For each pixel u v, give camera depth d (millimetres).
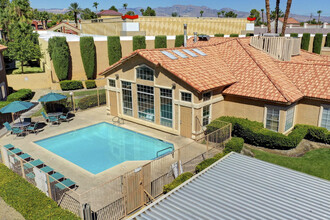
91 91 35500
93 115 26469
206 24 53344
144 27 46938
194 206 8398
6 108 20453
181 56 22469
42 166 16469
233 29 58062
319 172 15562
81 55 37250
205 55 24203
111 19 49125
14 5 57625
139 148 19875
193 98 19359
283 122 19234
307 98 19891
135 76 22766
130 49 40719
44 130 22562
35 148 19062
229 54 25094
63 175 14617
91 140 21328
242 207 8281
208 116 20812
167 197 8945
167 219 7832
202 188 9422
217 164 11211
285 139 17875
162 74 20688
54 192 12477
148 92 22266
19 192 12102
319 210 8078
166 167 15680
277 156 17547
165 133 21703
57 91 35438
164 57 21375
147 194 12586
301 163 16594
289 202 8516
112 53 37812
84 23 57531
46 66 43188
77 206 11992
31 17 60844
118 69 24062
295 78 21391
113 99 25656
